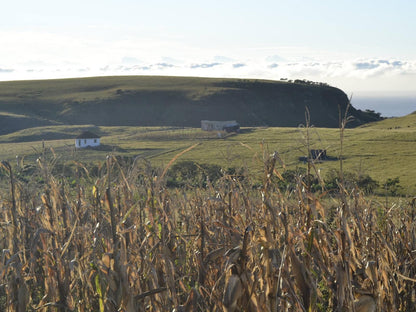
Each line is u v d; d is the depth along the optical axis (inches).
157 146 4020.7
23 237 260.5
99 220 236.1
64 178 259.1
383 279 199.2
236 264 154.5
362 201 227.5
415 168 2711.6
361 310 173.0
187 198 256.2
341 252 173.9
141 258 198.1
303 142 185.9
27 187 285.1
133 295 183.6
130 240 203.8
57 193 254.2
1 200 265.7
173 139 4527.6
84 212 247.3
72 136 6245.1
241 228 193.8
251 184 204.2
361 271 184.2
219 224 181.5
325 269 181.6
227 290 149.1
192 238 229.0
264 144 176.7
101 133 6402.6
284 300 176.4
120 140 4667.8
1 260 201.2
